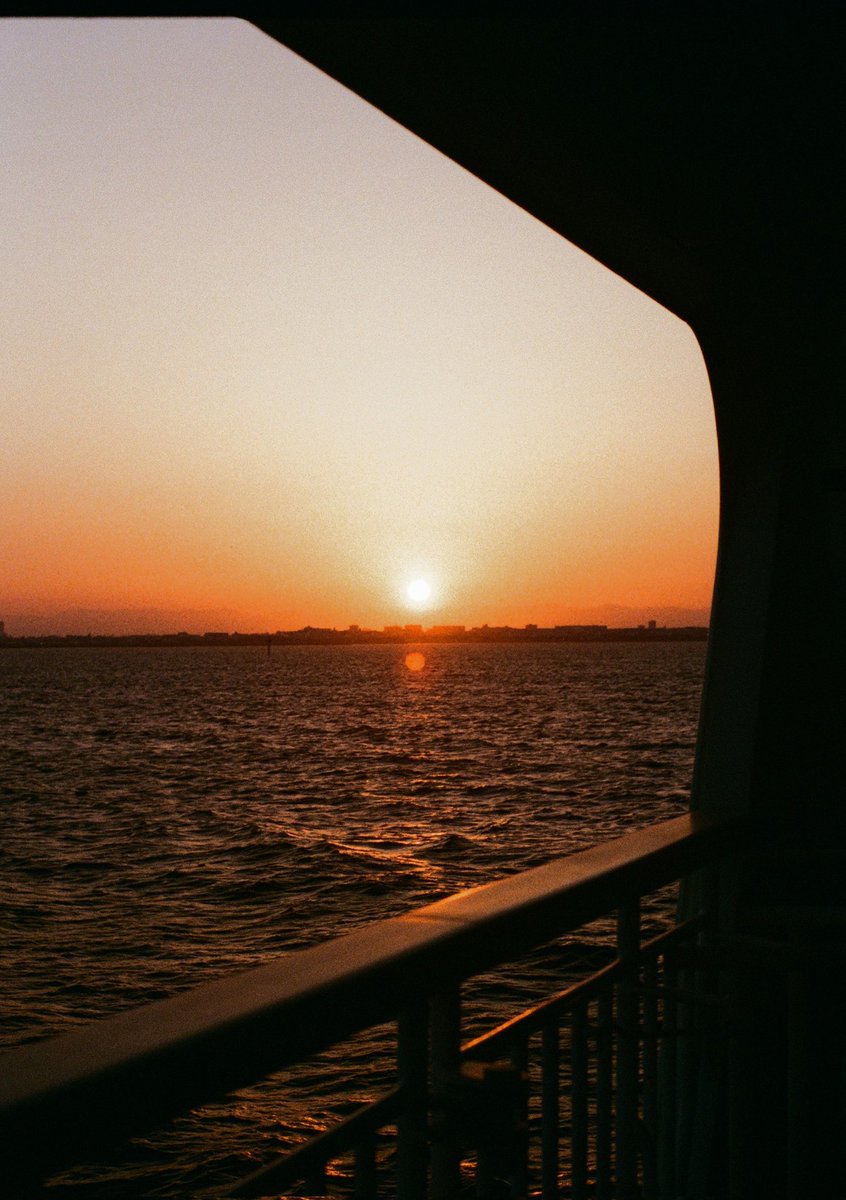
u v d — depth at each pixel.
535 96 2.03
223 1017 1.01
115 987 14.23
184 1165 7.89
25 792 38.00
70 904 20.00
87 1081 0.86
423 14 1.77
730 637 3.01
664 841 2.11
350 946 1.28
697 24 1.86
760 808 2.84
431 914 1.45
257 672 183.12
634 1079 1.97
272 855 24.80
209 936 17.41
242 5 1.72
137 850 26.06
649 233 2.56
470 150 2.25
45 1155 0.83
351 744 53.81
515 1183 1.44
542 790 34.84
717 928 2.43
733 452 3.11
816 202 2.44
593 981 1.81
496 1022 10.85
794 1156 2.41
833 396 2.96
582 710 74.81
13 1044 11.66
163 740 58.94
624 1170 1.94
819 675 2.93
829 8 1.82
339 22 1.80
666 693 95.44
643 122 2.14
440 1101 1.35
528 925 1.52
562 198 2.42
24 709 89.50
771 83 2.04
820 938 2.68
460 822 29.02
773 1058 2.71
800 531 2.97
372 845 25.80
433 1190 1.38
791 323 2.93
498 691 104.19
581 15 1.80
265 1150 8.16
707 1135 2.49
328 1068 9.86
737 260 2.70
